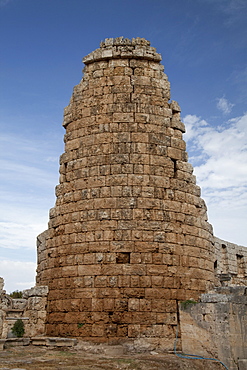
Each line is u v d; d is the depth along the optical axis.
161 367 15.48
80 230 21.34
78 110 23.41
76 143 22.92
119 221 20.88
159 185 21.62
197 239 21.98
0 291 28.78
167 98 23.33
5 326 20.14
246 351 17.22
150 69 23.47
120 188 21.31
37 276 24.30
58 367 14.25
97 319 19.73
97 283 20.23
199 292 21.11
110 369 14.48
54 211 22.91
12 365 14.28
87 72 23.80
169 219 21.31
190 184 22.72
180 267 20.91
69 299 20.66
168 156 22.34
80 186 22.06
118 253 20.50
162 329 19.61
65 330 20.30
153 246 20.64
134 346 18.52
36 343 19.19
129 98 22.70
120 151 21.89
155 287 20.12
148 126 22.41
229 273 29.09
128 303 19.77
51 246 22.52
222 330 17.16
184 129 23.47
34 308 21.39
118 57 23.39
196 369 16.11
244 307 17.81
